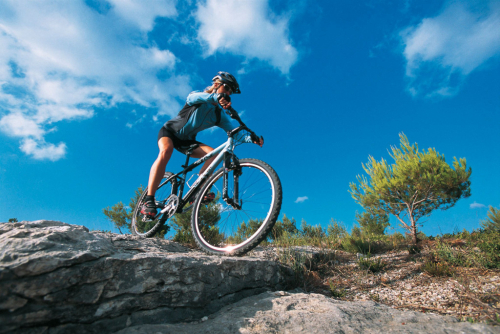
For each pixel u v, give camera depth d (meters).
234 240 4.73
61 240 1.42
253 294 2.06
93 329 1.24
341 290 2.70
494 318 1.56
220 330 1.33
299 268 3.02
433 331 1.29
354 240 4.71
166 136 2.82
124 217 8.51
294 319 1.44
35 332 1.10
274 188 2.28
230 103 2.40
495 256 3.11
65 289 1.20
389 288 2.71
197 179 2.79
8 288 1.07
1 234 1.42
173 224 5.92
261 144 2.91
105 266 1.35
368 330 1.32
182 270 1.63
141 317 1.40
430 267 3.01
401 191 5.77
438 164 5.41
